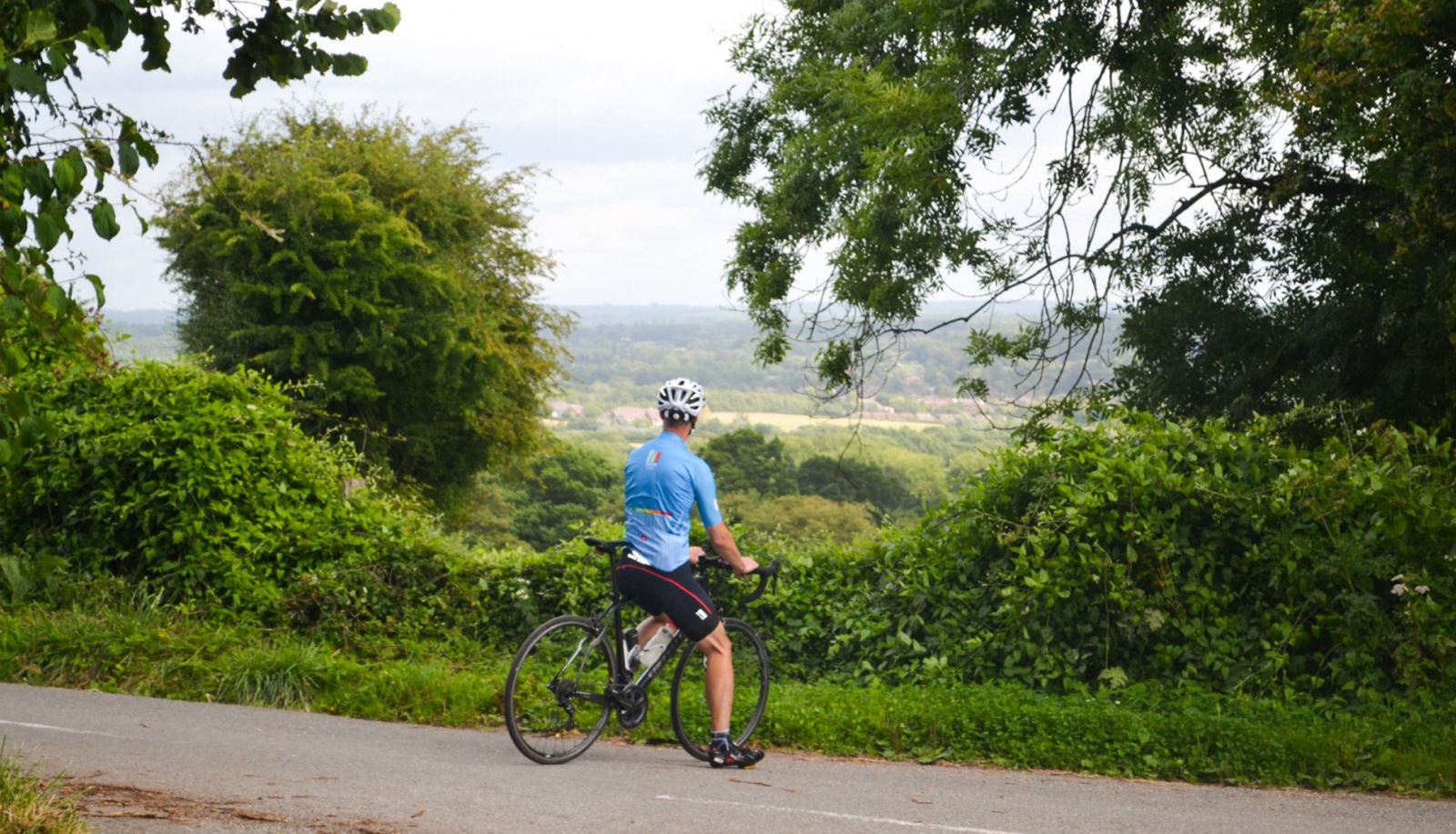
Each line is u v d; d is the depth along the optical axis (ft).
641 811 18.10
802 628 33.63
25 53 11.57
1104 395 57.31
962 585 32.91
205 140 13.07
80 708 26.53
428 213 113.60
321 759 21.75
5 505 38.63
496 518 205.98
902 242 52.49
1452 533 29.48
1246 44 54.03
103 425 38.63
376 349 104.27
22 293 11.38
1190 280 57.98
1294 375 57.88
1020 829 18.15
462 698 28.32
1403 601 30.07
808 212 60.80
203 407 39.45
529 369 125.80
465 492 130.72
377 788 19.17
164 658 31.40
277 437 40.37
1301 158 55.21
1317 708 28.58
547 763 22.04
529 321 127.13
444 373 109.19
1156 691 29.04
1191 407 58.29
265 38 16.19
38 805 15.20
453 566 37.32
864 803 19.69
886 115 50.26
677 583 22.16
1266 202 57.31
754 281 62.34
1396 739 25.43
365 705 28.63
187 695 29.45
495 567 37.19
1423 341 52.65
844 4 60.29
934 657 31.35
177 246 104.47
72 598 35.99
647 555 22.24
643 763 22.68
